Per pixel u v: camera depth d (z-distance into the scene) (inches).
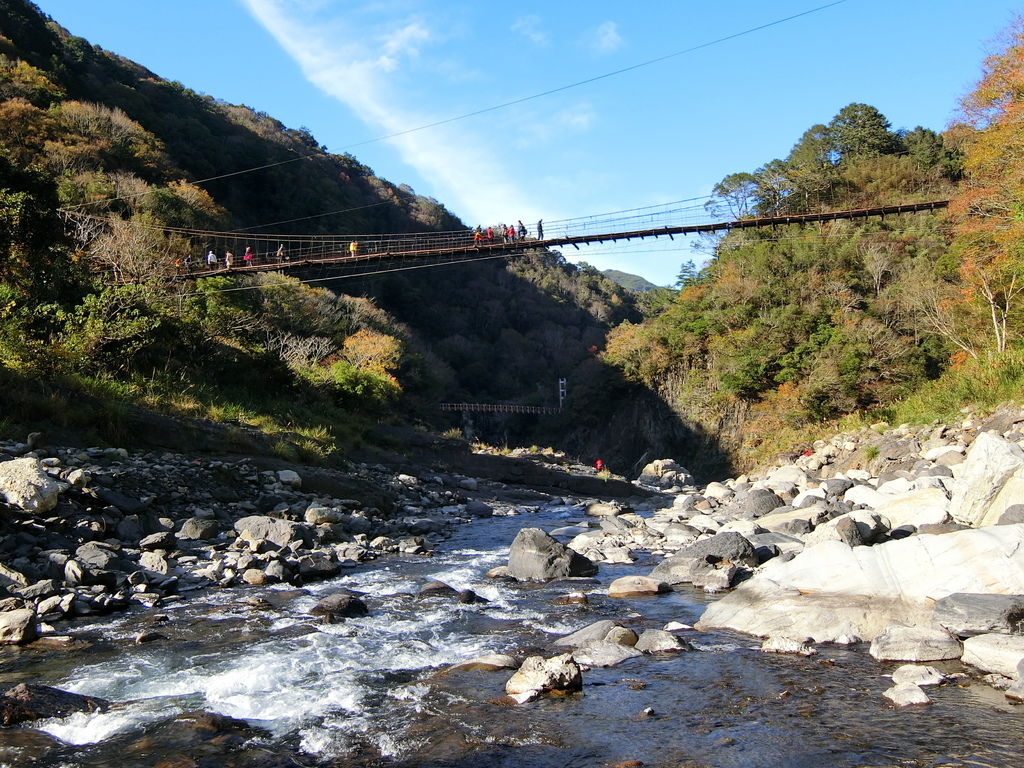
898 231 2009.1
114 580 324.8
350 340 2166.6
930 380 1589.6
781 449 1652.3
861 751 167.0
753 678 218.4
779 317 1871.3
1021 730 175.2
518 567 388.2
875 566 283.4
